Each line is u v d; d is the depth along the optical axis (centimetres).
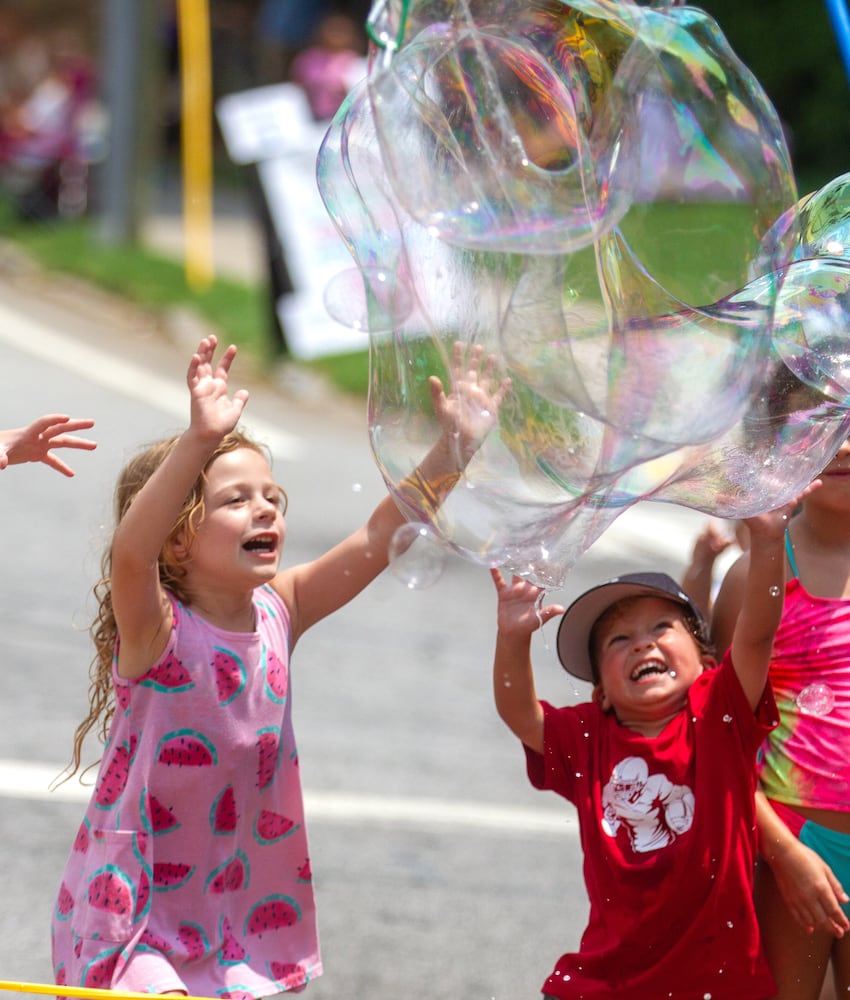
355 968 1031
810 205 873
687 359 677
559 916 1144
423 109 664
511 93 661
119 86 3925
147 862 780
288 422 2764
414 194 663
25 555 1869
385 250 744
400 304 742
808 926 818
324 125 2950
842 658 850
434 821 1301
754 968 809
